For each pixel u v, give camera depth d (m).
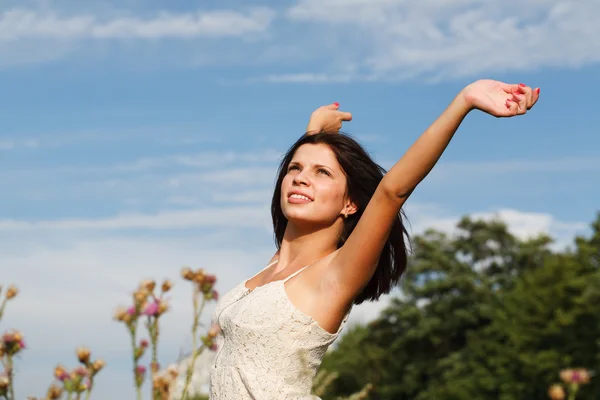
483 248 52.84
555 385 3.33
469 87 3.30
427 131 3.32
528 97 3.22
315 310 3.55
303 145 4.00
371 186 3.94
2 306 3.44
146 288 3.17
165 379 3.09
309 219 3.85
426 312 49.84
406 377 47.81
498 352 39.69
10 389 3.05
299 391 3.54
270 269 4.05
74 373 3.03
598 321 34.78
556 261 40.91
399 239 4.14
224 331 3.68
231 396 3.54
